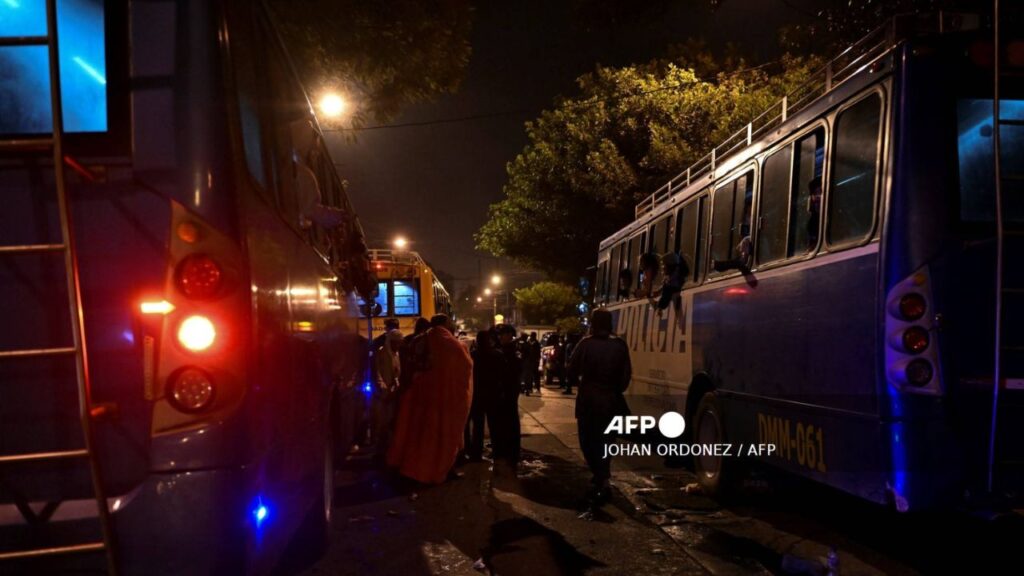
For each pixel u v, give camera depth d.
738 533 6.14
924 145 4.49
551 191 25.36
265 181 3.76
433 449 8.19
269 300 3.57
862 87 4.98
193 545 2.89
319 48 9.55
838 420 4.96
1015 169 4.55
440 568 5.34
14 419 2.93
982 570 5.03
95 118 3.03
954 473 4.24
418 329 9.03
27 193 2.96
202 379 2.94
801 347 5.52
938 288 4.35
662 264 9.36
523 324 63.94
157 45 3.09
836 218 5.17
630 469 9.14
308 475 4.77
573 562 5.44
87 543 2.88
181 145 3.04
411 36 9.87
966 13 4.71
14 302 2.94
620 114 21.45
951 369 4.29
